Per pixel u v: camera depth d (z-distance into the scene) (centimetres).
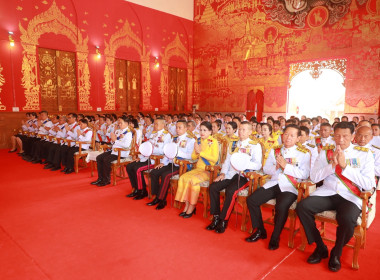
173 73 1514
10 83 966
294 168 311
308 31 1159
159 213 398
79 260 272
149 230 341
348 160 282
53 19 1052
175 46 1497
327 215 277
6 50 950
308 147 358
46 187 519
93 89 1184
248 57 1360
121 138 534
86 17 1143
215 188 352
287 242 318
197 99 1584
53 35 1057
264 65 1305
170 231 340
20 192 488
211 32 1498
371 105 1020
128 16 1286
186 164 404
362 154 280
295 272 256
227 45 1436
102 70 1208
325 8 1105
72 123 674
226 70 1450
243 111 1398
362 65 1031
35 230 339
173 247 300
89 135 629
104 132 758
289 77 1234
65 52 1108
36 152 746
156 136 482
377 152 352
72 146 652
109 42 1223
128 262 269
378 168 342
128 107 1325
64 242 309
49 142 723
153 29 1387
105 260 272
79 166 701
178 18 1498
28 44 997
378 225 358
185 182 379
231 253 289
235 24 1395
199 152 388
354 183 277
